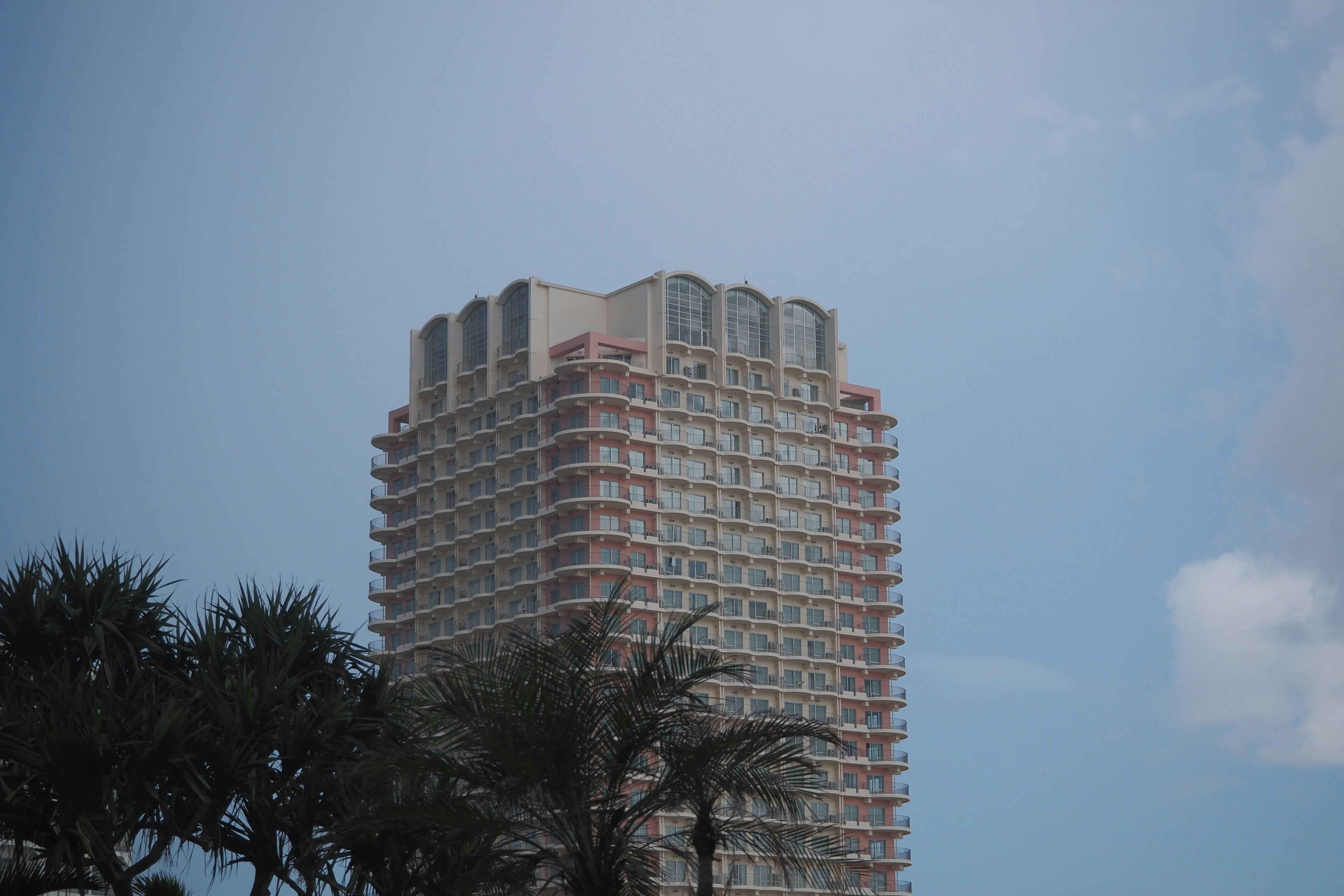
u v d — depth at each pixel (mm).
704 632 152000
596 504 150125
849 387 172125
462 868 38625
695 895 33281
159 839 45375
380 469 169750
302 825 45281
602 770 32469
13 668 49906
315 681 50812
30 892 43062
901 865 155500
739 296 166250
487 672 32031
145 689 47875
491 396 161250
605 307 165500
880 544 166750
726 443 160875
